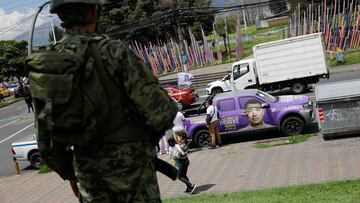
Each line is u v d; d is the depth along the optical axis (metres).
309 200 8.24
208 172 14.42
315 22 47.75
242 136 20.08
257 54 30.39
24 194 14.88
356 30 44.03
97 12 2.51
